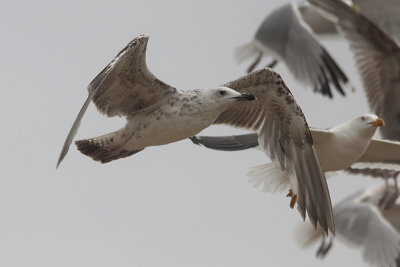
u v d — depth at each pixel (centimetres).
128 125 1052
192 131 1041
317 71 1762
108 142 1057
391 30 1742
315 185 1065
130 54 979
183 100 1034
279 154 1081
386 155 1361
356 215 1967
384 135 1616
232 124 1118
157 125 1038
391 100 1600
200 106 1031
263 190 1282
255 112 1096
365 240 1927
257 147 1313
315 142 1234
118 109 1059
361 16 1579
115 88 1032
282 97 1049
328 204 1056
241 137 1332
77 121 887
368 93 1616
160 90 1034
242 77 1045
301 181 1069
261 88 1054
